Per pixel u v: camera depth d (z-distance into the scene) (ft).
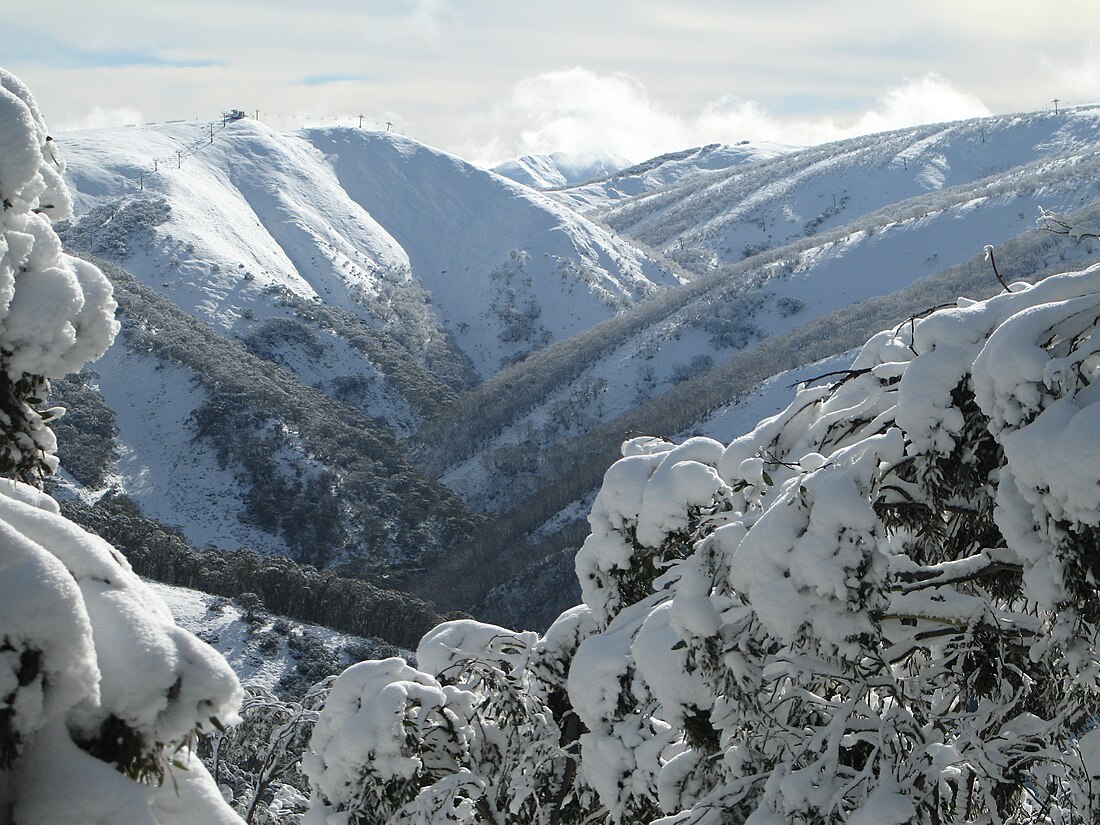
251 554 207.41
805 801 17.79
